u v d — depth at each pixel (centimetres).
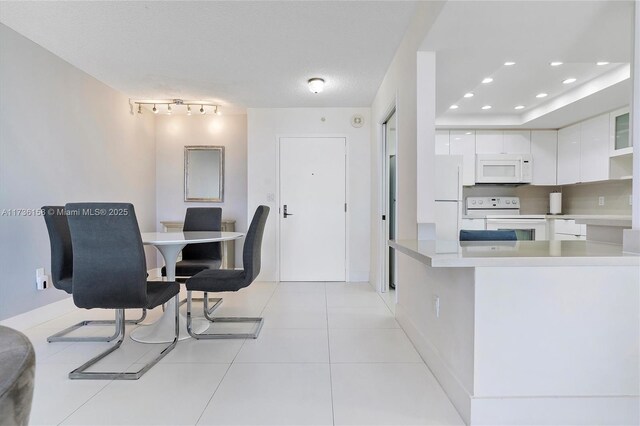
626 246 140
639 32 134
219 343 224
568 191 466
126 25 233
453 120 436
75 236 182
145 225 427
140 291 185
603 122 378
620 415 134
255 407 150
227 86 348
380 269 367
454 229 342
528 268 134
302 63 294
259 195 420
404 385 170
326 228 422
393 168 381
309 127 419
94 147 330
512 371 135
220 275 237
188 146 454
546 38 197
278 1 206
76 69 304
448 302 162
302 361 197
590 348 134
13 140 242
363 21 228
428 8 190
